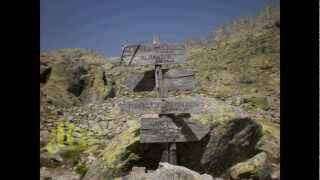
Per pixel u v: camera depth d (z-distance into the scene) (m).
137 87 9.34
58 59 22.20
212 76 21.66
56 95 18.59
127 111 8.95
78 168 9.96
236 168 8.88
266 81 21.44
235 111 9.69
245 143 9.34
